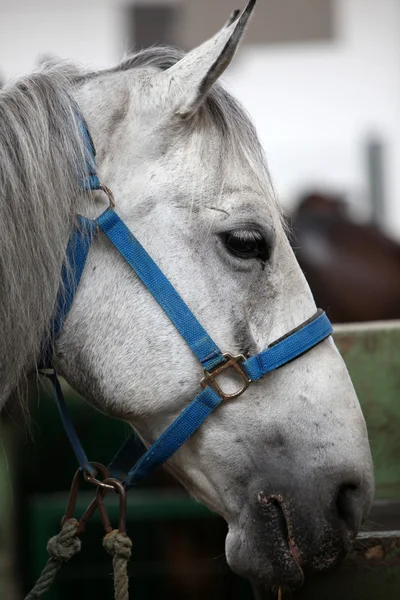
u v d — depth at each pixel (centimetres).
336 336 307
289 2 1020
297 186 1212
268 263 241
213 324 237
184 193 239
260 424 237
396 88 1279
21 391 246
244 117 255
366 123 1286
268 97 1298
